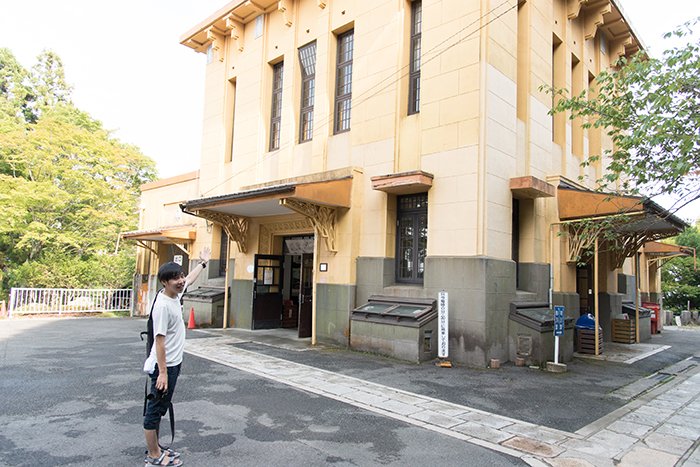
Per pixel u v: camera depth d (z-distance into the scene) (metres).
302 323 12.05
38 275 19.56
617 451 4.75
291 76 13.60
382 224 10.74
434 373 8.12
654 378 8.45
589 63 13.87
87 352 9.40
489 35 9.53
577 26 13.31
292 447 4.61
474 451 4.64
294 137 13.36
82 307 19.12
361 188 11.30
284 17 13.73
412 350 9.02
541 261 10.83
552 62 12.11
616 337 13.30
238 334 12.57
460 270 9.18
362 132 11.45
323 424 5.33
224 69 16.14
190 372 7.81
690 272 25.50
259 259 13.61
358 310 10.21
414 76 10.99
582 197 10.48
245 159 14.80
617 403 6.61
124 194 23.30
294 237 13.81
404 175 9.64
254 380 7.33
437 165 9.84
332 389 6.88
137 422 5.16
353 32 12.45
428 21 10.38
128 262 22.89
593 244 10.39
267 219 13.59
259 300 13.61
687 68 4.85
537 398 6.70
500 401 6.48
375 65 11.36
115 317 17.92
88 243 22.86
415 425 5.38
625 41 15.04
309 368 8.30
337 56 12.74
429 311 9.23
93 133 25.44
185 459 4.23
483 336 8.73
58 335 11.84
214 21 15.64
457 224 9.38
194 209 12.53
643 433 5.34
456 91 9.71
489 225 9.16
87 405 5.76
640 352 11.43
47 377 7.15
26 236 19.67
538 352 8.92
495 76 9.67
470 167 9.30
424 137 10.16
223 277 15.59
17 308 17.42
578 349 10.95
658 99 5.03
